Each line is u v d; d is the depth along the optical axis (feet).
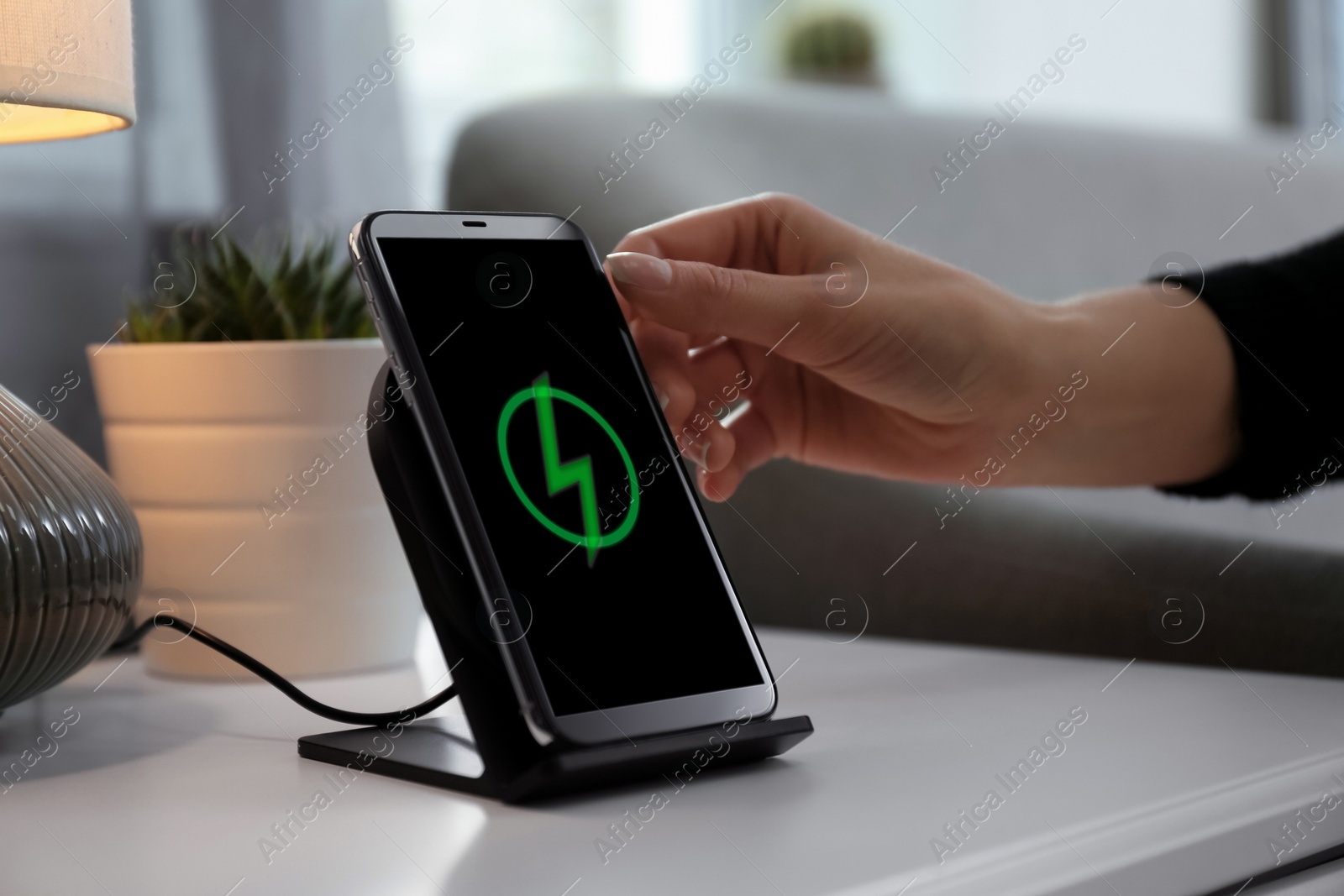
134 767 1.47
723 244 2.14
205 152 3.91
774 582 3.44
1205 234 4.95
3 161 3.21
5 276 3.20
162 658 2.08
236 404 2.01
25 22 1.56
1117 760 1.40
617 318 1.62
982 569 3.12
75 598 1.47
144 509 2.07
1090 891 1.07
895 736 1.54
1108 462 2.38
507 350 1.49
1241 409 2.39
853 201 4.04
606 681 1.33
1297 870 1.30
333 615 2.08
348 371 2.06
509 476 1.40
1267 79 8.05
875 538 3.32
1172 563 2.67
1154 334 2.34
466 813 1.24
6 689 1.46
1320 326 2.40
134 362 2.02
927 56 7.63
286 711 1.81
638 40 7.17
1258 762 1.39
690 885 1.01
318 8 4.31
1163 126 5.15
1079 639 2.88
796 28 6.56
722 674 1.42
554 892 1.00
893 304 2.00
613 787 1.31
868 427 2.37
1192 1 7.88
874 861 1.06
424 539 1.35
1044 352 2.18
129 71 1.80
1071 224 4.62
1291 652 2.37
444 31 6.13
